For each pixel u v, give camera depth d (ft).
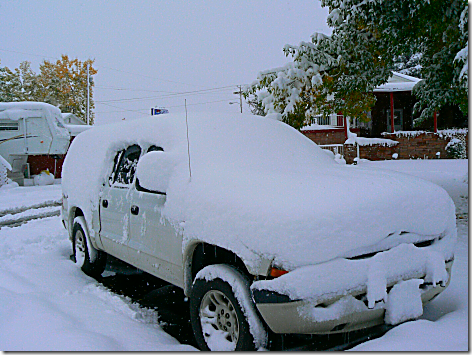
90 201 18.30
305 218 9.66
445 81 31.89
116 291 17.40
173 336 13.05
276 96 30.14
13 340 11.00
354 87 29.48
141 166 13.35
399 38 27.50
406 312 10.43
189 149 13.94
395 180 12.05
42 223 33.42
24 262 20.48
